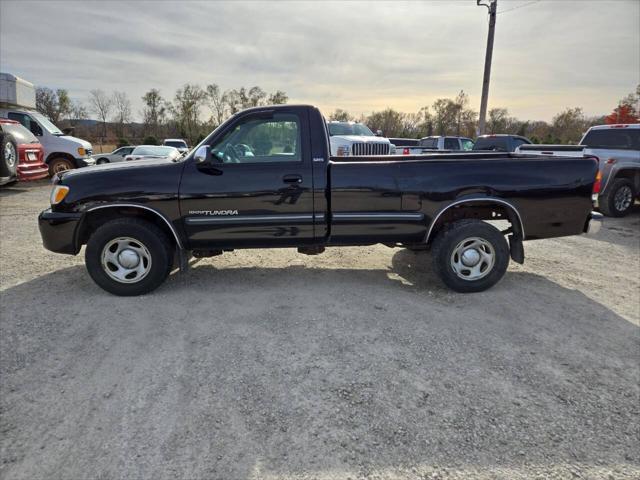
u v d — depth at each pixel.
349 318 3.84
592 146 10.25
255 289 4.56
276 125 4.36
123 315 3.89
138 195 4.23
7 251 6.07
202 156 4.10
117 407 2.62
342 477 2.12
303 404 2.66
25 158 11.31
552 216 4.54
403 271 5.30
